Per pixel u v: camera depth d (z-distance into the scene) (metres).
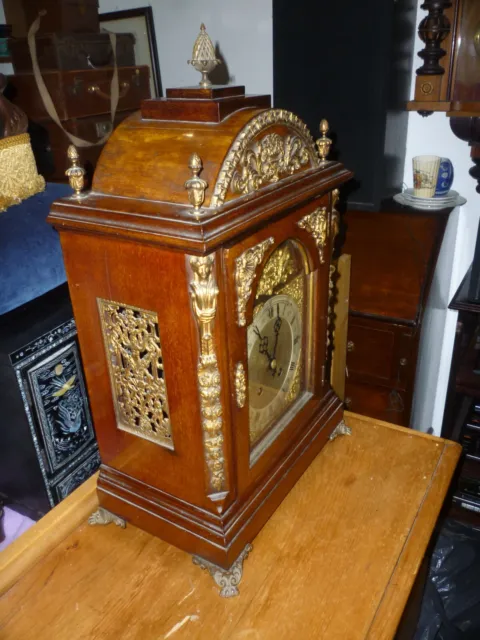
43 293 1.02
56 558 0.73
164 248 0.53
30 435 0.91
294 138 0.66
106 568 0.72
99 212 0.57
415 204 1.34
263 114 0.59
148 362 0.63
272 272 0.67
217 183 0.54
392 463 0.87
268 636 0.62
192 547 0.69
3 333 0.90
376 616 0.64
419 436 0.93
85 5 1.26
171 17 1.46
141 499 0.72
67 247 0.62
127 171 0.59
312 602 0.66
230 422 0.63
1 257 0.95
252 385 0.69
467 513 1.36
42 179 1.11
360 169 1.26
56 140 1.28
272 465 0.76
